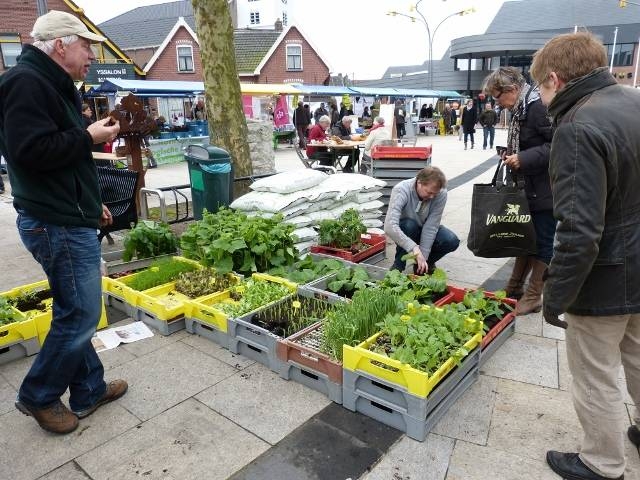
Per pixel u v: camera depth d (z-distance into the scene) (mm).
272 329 3443
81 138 2305
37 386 2602
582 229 1812
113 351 3568
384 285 3916
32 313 3736
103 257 4941
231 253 4266
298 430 2699
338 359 2945
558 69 1987
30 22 24406
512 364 3336
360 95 26672
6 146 2221
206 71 6781
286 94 21516
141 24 40406
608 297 1957
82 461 2494
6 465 2475
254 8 67062
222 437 2654
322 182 5707
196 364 3395
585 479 2246
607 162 1814
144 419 2816
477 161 15281
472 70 55625
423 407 2531
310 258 4691
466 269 5262
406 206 4617
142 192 5910
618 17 68438
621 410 2117
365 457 2488
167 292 4199
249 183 7184
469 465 2424
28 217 2402
